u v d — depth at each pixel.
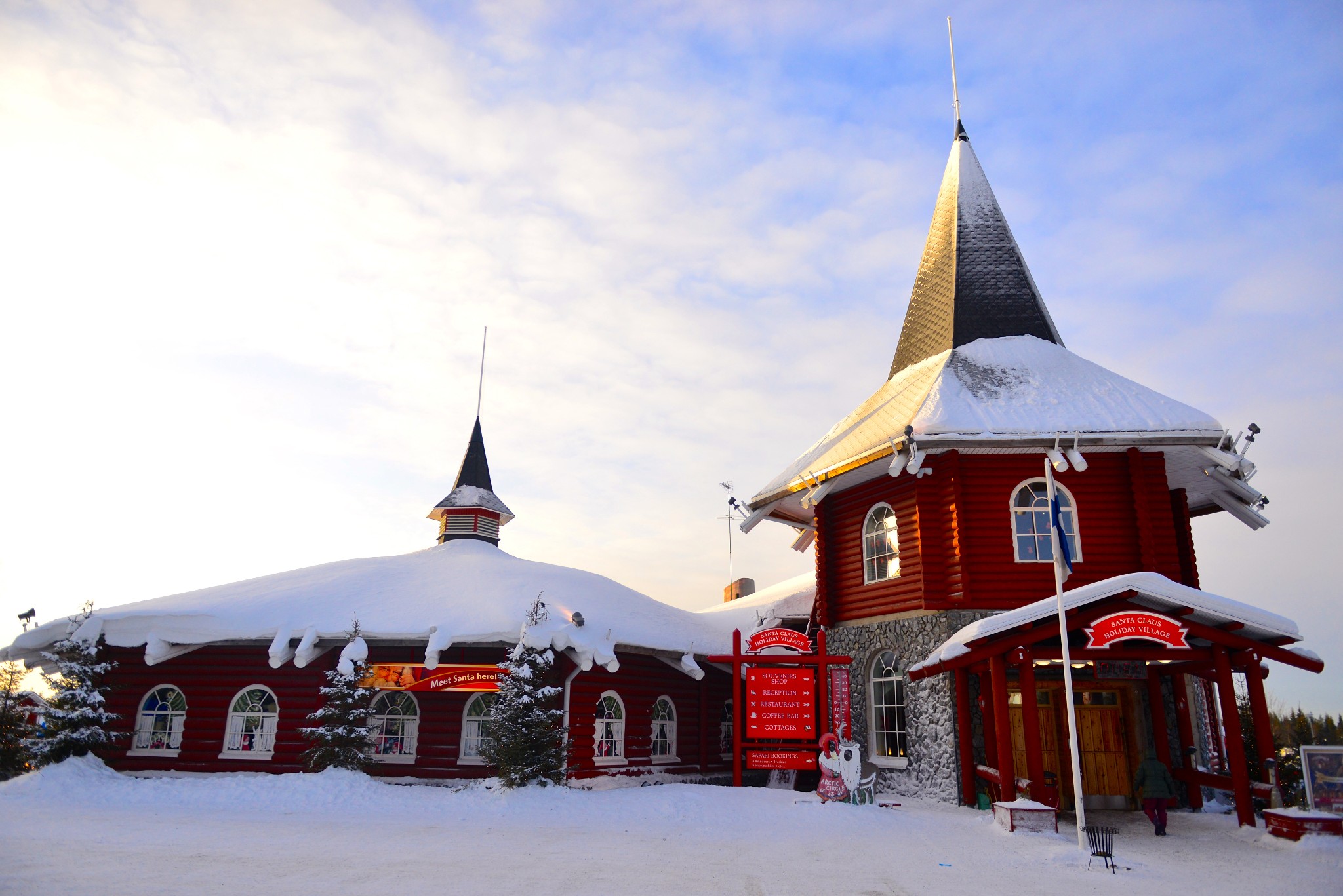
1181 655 14.73
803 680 18.77
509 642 18.45
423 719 19.30
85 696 17.81
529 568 24.41
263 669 19.39
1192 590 14.05
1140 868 11.06
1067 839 13.02
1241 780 14.00
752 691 18.77
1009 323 22.45
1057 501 13.38
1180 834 13.97
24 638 18.36
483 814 15.08
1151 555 17.47
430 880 9.25
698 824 14.35
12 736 19.39
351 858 10.43
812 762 18.17
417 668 18.39
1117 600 14.46
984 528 18.20
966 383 20.17
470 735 19.12
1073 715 12.35
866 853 11.88
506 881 9.33
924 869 10.84
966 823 14.61
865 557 20.62
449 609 19.92
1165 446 17.67
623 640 19.81
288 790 16.41
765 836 13.30
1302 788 17.94
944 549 18.44
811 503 20.83
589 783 19.12
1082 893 9.68
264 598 20.06
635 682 21.25
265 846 11.12
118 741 18.83
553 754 17.03
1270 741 14.10
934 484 18.92
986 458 18.61
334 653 19.48
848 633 20.70
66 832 11.75
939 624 18.05
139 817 13.59
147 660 18.09
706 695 23.47
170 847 10.83
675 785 18.61
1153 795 13.86
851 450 19.83
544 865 10.41
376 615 19.53
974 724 17.33
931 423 18.23
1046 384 19.94
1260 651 13.95
